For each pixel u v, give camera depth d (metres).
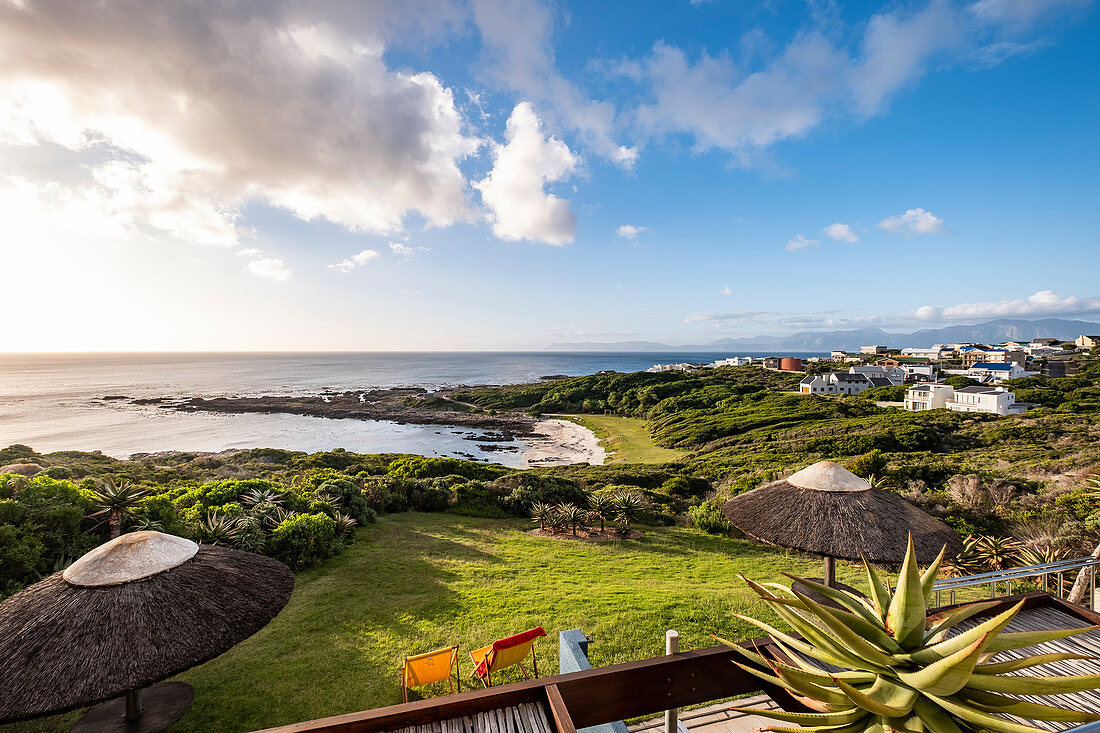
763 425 57.66
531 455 54.91
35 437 58.94
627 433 66.62
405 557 14.59
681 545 18.23
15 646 3.88
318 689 6.67
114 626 4.04
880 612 3.09
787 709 3.33
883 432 41.69
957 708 2.26
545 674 7.05
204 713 6.11
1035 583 11.09
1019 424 41.59
